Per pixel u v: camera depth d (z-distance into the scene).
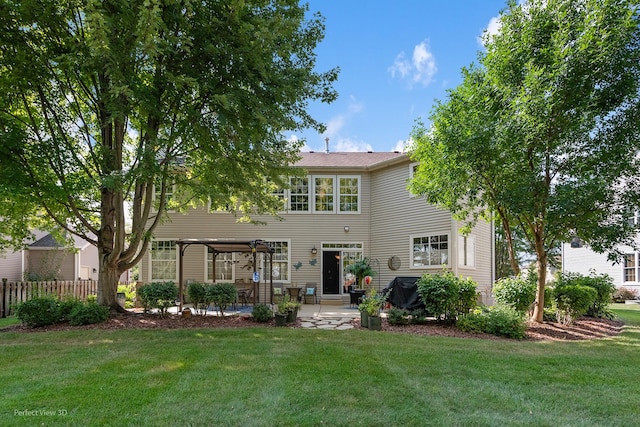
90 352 5.97
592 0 7.26
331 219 15.75
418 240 13.95
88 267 20.75
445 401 4.01
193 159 11.00
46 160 8.39
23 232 10.27
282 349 6.18
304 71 8.47
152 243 15.15
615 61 7.16
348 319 9.91
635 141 7.34
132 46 6.83
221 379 4.62
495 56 8.55
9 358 5.62
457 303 8.68
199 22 7.43
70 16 7.62
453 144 8.20
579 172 7.96
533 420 3.60
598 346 6.88
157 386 4.35
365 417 3.58
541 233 8.85
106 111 8.41
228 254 15.40
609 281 11.01
